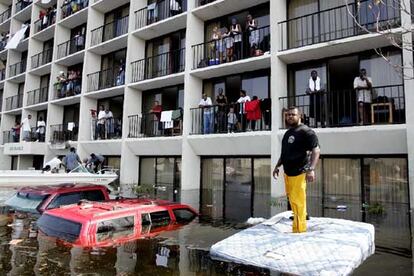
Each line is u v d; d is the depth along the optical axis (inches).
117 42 713.0
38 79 962.1
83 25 862.5
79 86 808.3
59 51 861.8
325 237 213.0
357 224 242.4
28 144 802.8
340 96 455.5
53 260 207.3
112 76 765.9
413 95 363.9
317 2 483.2
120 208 278.7
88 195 364.8
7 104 1021.2
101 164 643.5
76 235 245.0
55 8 938.1
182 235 266.8
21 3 1040.2
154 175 650.8
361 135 401.4
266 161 513.0
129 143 647.1
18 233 262.4
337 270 175.0
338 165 449.7
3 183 509.7
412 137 361.7
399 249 230.1
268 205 411.2
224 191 539.2
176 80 609.9
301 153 221.0
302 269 180.2
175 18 600.7
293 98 489.1
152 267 197.9
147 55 698.2
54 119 848.3
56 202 342.3
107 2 748.6
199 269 194.2
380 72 431.2
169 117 591.8
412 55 367.6
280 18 485.4
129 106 663.1
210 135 521.0
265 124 496.1
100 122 716.7
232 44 534.0
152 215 289.0
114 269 194.7
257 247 208.4
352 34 442.6
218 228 291.9
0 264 200.8
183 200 461.1
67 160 578.2
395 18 355.3
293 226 227.6
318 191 458.9
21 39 965.8
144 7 686.5
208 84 592.7
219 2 543.2
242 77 555.5
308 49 444.1
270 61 483.5
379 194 420.2
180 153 598.2
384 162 419.8
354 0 439.2
